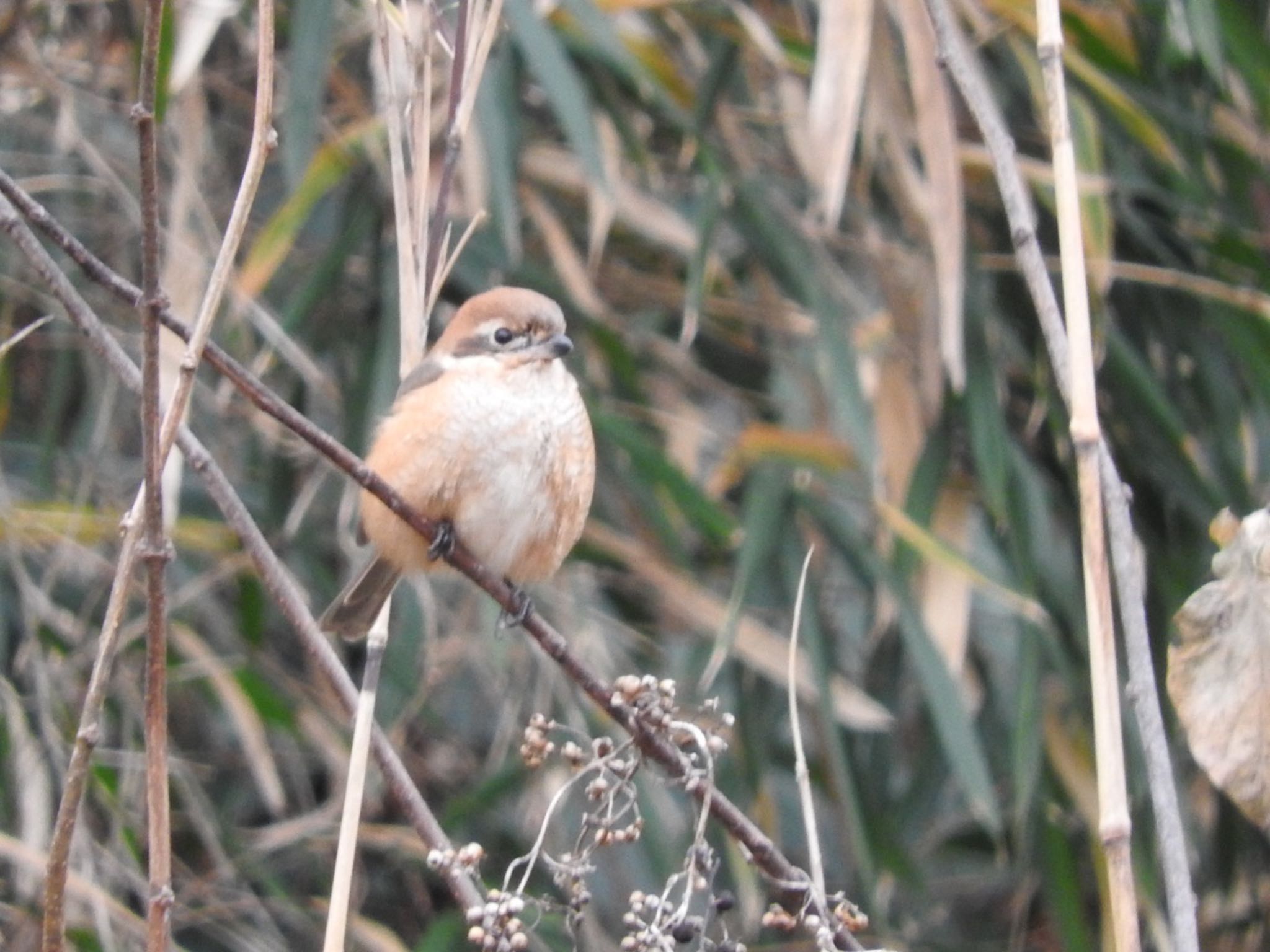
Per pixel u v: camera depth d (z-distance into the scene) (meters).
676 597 9.78
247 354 10.17
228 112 11.11
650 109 10.53
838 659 10.98
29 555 10.25
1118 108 9.45
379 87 9.12
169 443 4.85
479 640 10.10
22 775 8.80
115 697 9.82
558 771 9.77
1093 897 10.99
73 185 10.48
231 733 10.99
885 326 9.99
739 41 9.93
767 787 10.33
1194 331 10.48
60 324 10.49
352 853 5.31
